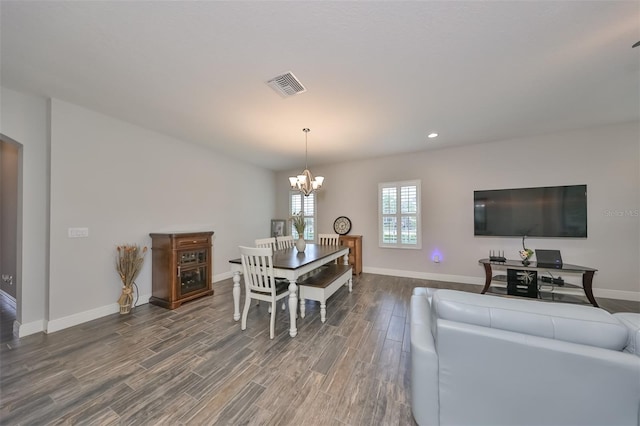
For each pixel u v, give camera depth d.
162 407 1.48
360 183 5.16
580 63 1.94
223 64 1.93
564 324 1.04
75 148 2.64
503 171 3.94
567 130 3.51
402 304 3.25
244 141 3.89
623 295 3.27
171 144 3.67
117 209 3.01
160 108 2.71
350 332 2.46
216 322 2.70
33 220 2.44
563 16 1.47
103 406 1.48
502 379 1.07
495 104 2.66
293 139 3.79
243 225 5.13
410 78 2.14
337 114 2.87
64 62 1.90
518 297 3.25
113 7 1.39
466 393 1.14
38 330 2.44
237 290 2.76
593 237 3.42
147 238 3.33
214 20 1.49
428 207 4.52
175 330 2.50
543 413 1.02
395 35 1.63
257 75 2.08
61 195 2.54
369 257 5.06
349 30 1.58
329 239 4.70
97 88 2.29
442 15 1.47
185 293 3.30
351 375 1.79
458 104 2.65
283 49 1.76
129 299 2.97
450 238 4.35
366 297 3.53
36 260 2.45
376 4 1.39
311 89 2.31
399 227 4.76
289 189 6.03
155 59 1.87
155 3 1.37
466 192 4.22
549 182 3.65
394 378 1.76
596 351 0.95
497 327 1.13
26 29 1.54
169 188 3.63
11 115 2.31
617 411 0.92
